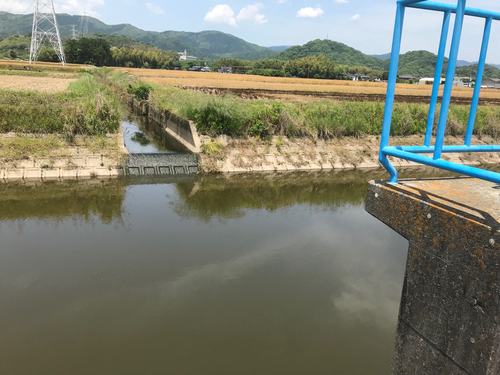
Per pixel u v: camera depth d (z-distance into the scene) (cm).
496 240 149
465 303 171
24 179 1033
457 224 170
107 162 1146
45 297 532
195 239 740
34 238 715
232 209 930
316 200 1036
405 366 220
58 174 1071
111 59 13388
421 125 1769
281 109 1489
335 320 507
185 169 1232
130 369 410
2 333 458
